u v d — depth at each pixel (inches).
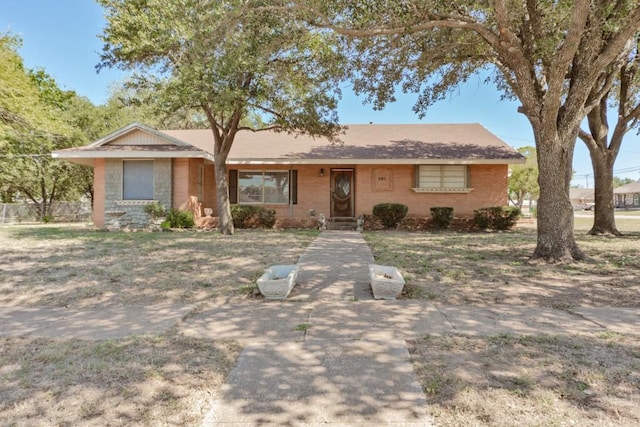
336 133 498.3
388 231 569.0
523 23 313.0
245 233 513.7
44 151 831.1
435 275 245.8
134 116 978.1
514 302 187.9
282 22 311.1
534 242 410.6
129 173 568.4
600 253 323.3
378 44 346.9
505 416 88.7
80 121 930.1
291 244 390.6
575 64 290.8
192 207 566.6
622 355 122.6
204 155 550.3
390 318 163.8
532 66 301.6
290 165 642.2
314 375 110.4
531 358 120.3
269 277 211.5
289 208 642.2
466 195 609.6
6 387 104.6
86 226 663.1
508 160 577.0
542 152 292.4
